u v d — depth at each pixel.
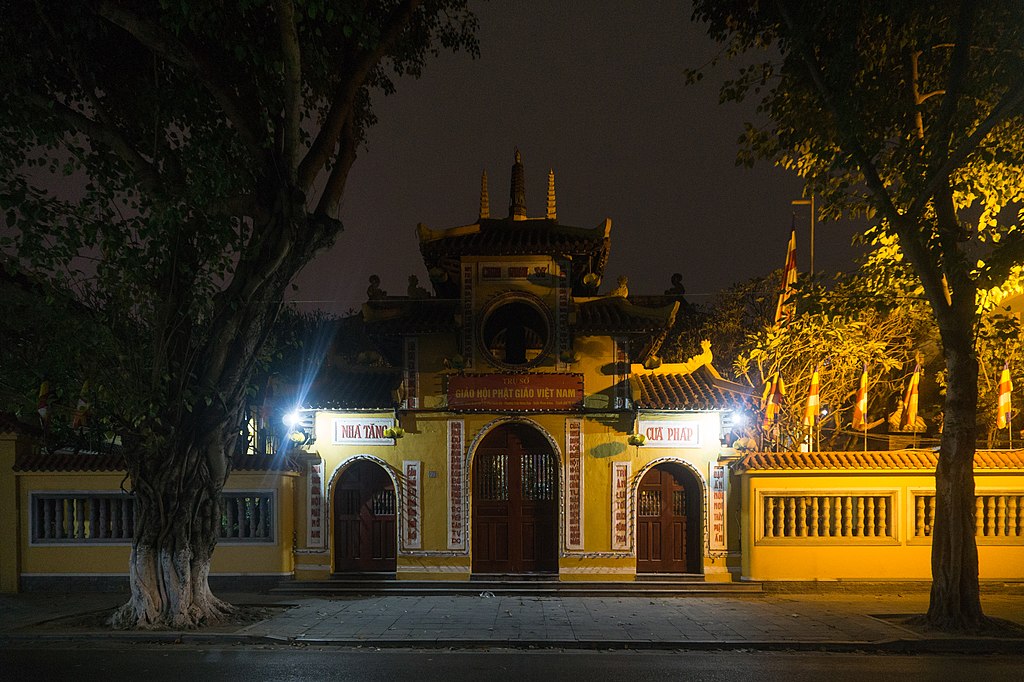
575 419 17.48
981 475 16.61
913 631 12.70
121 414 13.09
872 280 14.80
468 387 17.44
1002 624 12.77
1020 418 21.00
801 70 14.41
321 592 16.69
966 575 12.95
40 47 12.52
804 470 16.77
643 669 10.50
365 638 12.23
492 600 15.90
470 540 17.36
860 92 12.96
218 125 13.96
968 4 12.09
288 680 9.85
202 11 11.64
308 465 17.64
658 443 17.39
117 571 16.94
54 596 16.36
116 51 13.93
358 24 12.47
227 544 17.08
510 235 17.81
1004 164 14.28
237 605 15.17
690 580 17.00
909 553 16.69
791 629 12.88
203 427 13.48
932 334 19.38
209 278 13.17
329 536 17.44
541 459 17.75
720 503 17.25
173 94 13.55
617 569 17.17
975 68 13.22
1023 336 15.38
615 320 17.30
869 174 13.27
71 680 9.91
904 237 13.23
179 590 13.22
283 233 13.27
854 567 16.70
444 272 18.78
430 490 17.48
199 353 13.62
